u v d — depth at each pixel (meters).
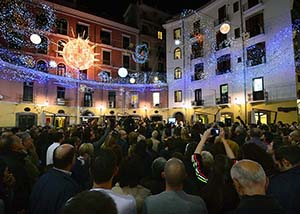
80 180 3.88
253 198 1.92
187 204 2.28
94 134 7.85
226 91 26.39
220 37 27.50
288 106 20.80
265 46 22.75
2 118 23.05
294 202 2.48
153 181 3.24
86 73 30.80
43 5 27.22
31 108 25.80
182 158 3.61
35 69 25.73
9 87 23.89
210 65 28.39
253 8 23.56
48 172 2.90
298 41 22.30
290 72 20.84
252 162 2.15
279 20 21.75
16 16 24.73
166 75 35.41
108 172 2.49
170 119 29.23
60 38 28.75
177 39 32.88
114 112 32.66
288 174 2.67
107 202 1.06
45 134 6.80
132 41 35.28
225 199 2.69
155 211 2.26
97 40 31.95
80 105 29.94
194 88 30.23
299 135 5.55
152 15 37.75
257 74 23.25
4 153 3.66
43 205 2.65
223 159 2.95
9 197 3.03
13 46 24.67
